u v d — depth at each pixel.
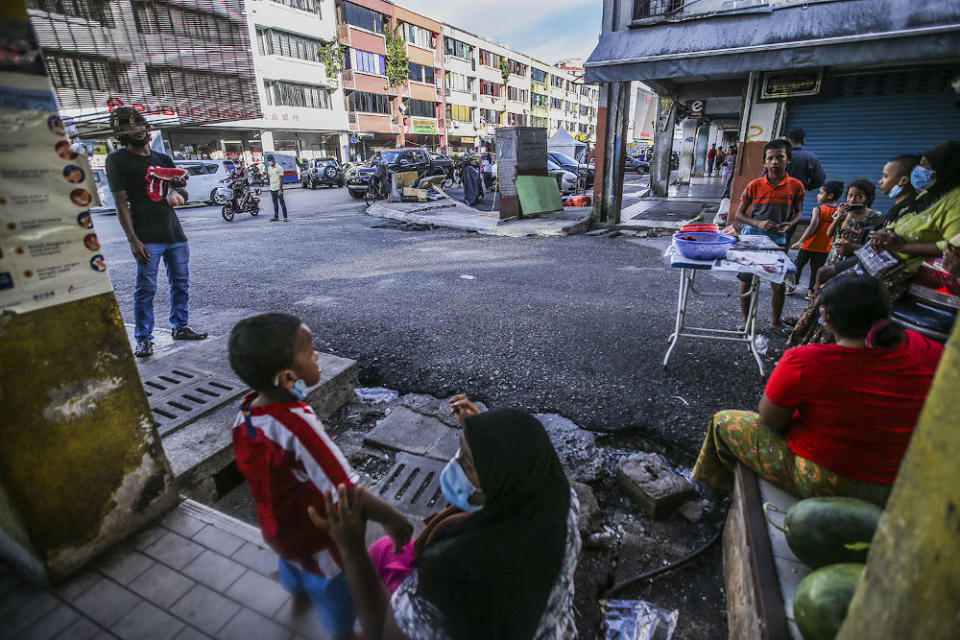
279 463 1.38
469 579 1.07
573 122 68.56
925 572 0.69
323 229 11.45
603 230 10.23
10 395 1.62
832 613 1.26
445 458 2.82
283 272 7.24
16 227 1.59
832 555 1.50
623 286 6.16
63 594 1.81
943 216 2.82
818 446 1.83
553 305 5.43
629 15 8.84
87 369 1.83
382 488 2.59
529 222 10.70
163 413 2.96
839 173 8.58
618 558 2.24
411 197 15.22
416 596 1.18
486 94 48.66
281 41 28.59
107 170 3.63
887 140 8.12
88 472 1.88
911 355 1.70
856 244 3.65
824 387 1.76
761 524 1.84
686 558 2.20
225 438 2.70
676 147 33.59
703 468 2.38
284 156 26.16
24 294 1.63
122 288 6.59
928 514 0.69
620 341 4.39
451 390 3.62
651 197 16.20
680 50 8.00
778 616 1.46
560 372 3.82
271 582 1.85
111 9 2.43
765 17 7.75
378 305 5.54
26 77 1.57
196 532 2.08
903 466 0.76
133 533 2.07
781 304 4.53
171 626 1.69
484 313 5.19
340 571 1.54
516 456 1.05
